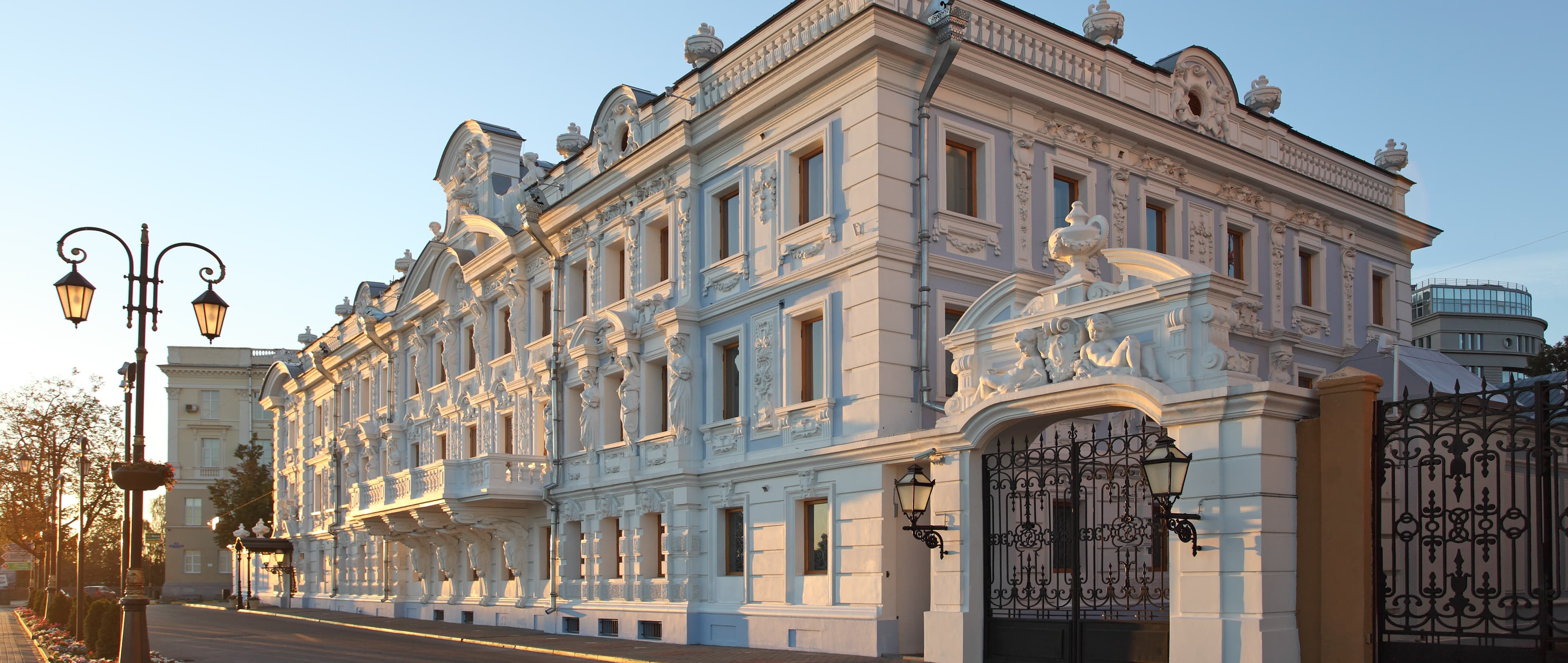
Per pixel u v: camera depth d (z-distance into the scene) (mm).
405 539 38500
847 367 20906
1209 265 26219
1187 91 26234
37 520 53625
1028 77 22516
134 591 17078
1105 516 20203
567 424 29875
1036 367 16203
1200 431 14070
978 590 16922
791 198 22672
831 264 21234
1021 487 18797
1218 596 13656
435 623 35656
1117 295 15289
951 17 20625
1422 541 12633
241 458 72312
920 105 21141
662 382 26469
